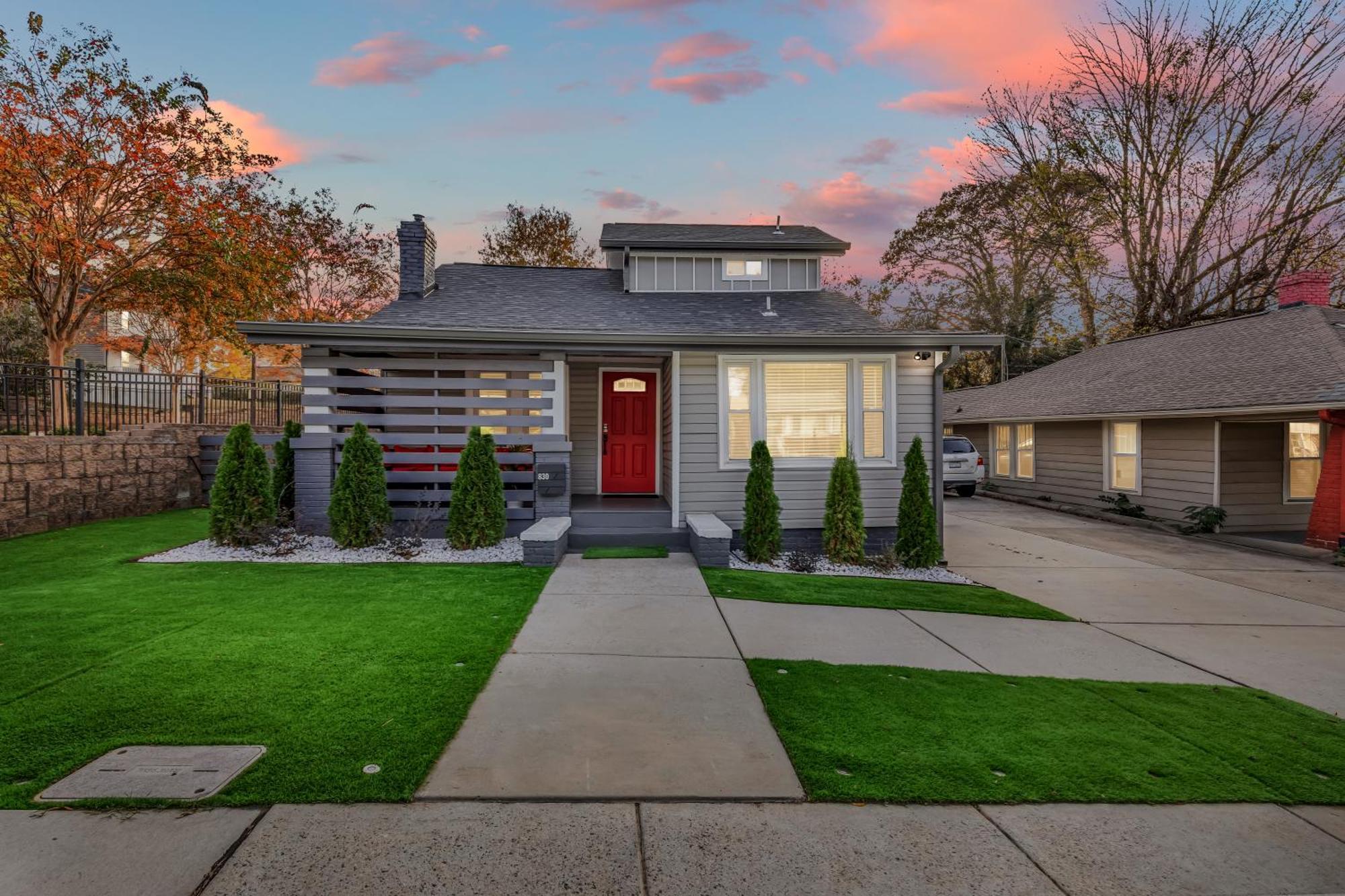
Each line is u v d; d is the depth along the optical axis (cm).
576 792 277
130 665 405
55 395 995
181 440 1168
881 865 236
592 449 1141
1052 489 1571
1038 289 2781
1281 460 1151
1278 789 301
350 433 894
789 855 240
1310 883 235
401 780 279
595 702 375
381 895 211
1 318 1742
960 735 347
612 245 1252
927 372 900
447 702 363
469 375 977
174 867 221
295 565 716
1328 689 439
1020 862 241
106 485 1005
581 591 634
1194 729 366
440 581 656
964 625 574
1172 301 2202
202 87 1371
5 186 1159
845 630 543
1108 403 1334
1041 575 820
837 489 823
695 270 1283
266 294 1556
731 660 456
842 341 848
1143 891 228
